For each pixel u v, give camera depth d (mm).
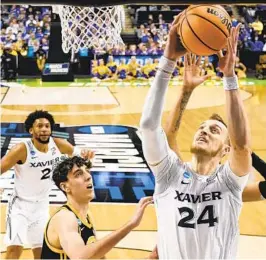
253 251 5246
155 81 2549
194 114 11680
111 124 10773
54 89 15477
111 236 2820
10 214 4496
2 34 17547
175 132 2998
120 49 17250
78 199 3127
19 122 10906
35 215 4449
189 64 2906
